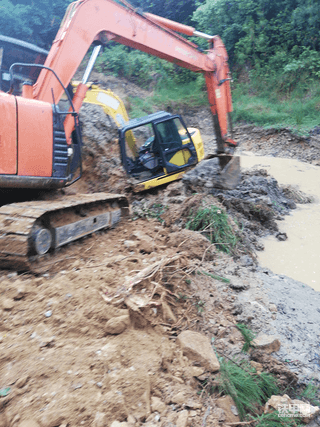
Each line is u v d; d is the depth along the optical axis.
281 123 14.82
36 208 4.05
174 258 4.37
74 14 5.44
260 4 19.34
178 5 23.64
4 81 9.95
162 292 3.89
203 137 15.91
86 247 4.79
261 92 18.00
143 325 3.46
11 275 3.80
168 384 2.97
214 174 6.42
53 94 5.23
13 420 2.34
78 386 2.63
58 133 4.77
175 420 2.67
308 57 17.30
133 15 6.09
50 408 2.43
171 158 8.05
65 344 3.02
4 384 2.56
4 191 4.62
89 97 8.45
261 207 7.32
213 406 2.94
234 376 3.28
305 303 4.74
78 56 5.54
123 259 4.43
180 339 3.42
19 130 4.30
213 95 7.41
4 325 3.14
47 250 4.12
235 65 20.03
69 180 5.33
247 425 2.90
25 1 25.70
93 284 3.71
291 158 12.95
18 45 10.48
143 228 5.85
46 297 3.46
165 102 18.64
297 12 18.00
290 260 6.08
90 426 2.41
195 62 6.98
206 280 4.60
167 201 7.17
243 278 5.02
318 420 3.10
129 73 20.47
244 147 14.43
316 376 3.55
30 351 2.88
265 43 19.08
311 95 16.44
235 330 3.91
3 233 3.79
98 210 5.28
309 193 9.48
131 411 2.64
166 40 6.59
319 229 7.27
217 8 20.33
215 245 5.76
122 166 8.17
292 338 4.02
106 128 8.75
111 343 3.10
